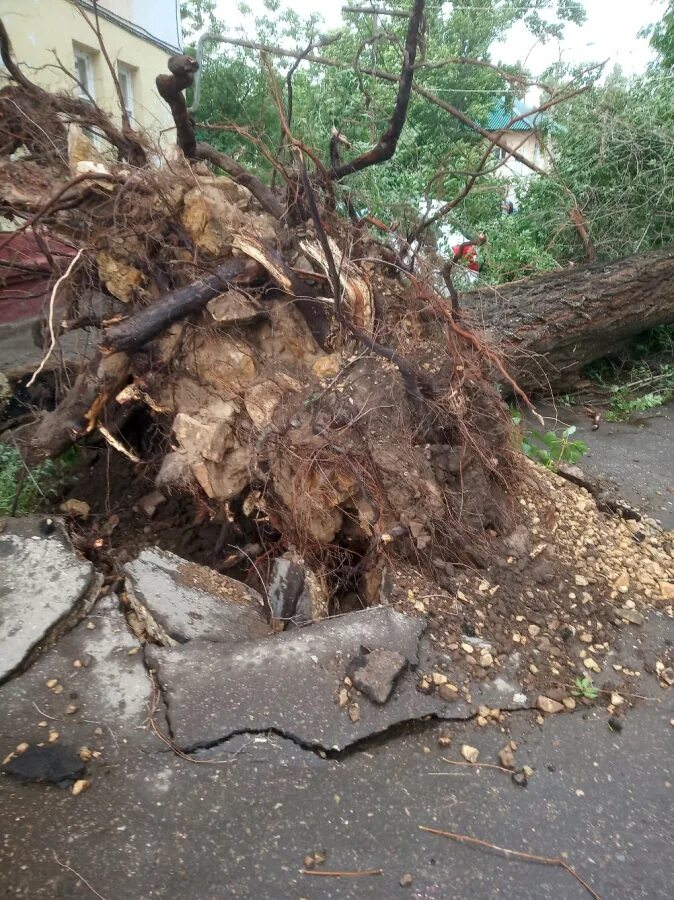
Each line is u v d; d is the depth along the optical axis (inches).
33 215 124.4
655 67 323.9
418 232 143.0
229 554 128.4
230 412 120.3
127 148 135.9
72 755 76.0
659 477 161.6
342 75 274.7
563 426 196.7
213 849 68.1
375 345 115.8
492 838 71.8
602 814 75.4
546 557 113.3
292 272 122.7
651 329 249.1
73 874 64.3
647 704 90.8
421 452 115.4
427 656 92.7
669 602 109.7
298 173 130.6
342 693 85.3
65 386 142.8
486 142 313.7
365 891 65.7
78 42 275.9
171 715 81.4
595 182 273.3
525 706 88.4
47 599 94.8
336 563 119.8
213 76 345.7
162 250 125.2
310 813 72.7
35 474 133.9
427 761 80.2
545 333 198.5
